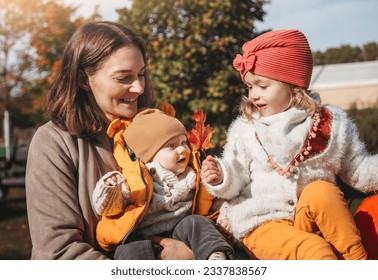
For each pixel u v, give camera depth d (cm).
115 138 199
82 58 196
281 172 200
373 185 203
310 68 209
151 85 220
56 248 180
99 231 186
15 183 1176
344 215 183
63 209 183
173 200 194
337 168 204
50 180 185
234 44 632
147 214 193
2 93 1198
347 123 205
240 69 210
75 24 909
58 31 916
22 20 1000
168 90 616
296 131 202
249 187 205
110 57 193
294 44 205
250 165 208
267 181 202
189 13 618
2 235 797
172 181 196
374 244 192
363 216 197
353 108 1152
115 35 196
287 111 205
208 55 626
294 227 191
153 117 200
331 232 184
